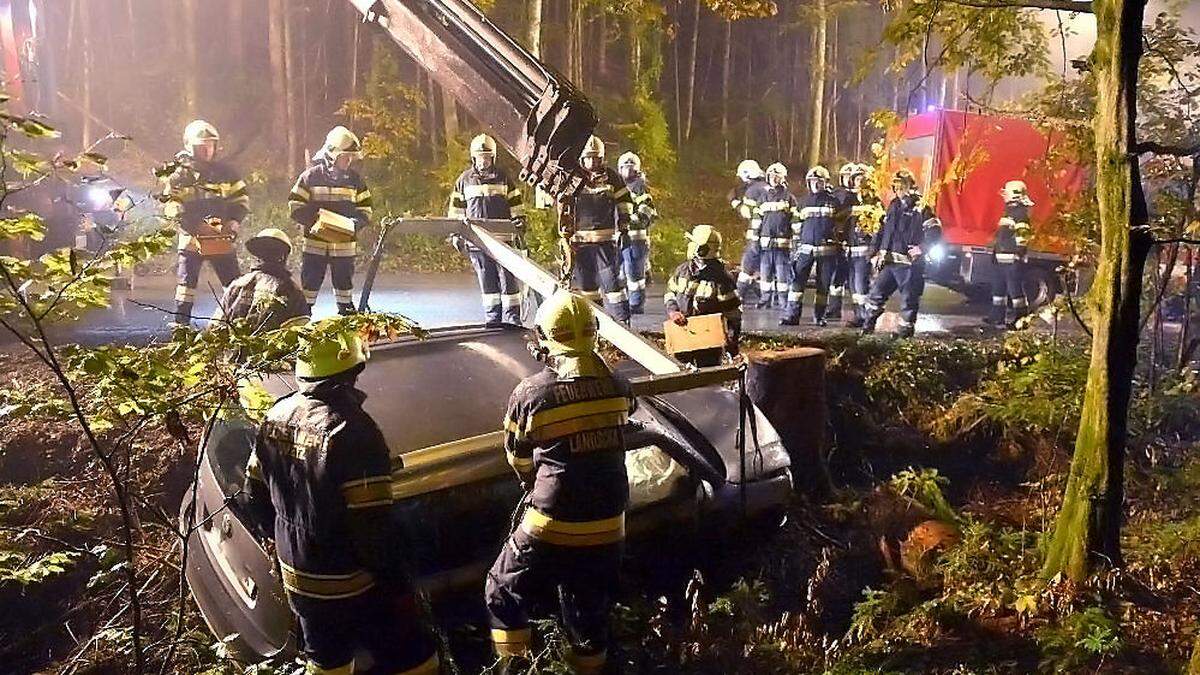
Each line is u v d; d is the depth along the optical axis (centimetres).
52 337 720
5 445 508
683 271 681
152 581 439
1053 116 704
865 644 440
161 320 812
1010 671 411
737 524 485
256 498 332
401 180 1833
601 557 358
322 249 712
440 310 988
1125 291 446
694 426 488
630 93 2220
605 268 855
